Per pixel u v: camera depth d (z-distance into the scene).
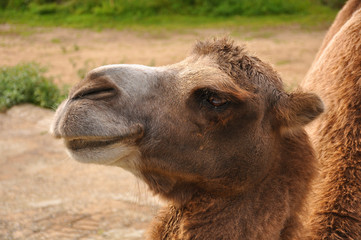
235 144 3.49
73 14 29.89
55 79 14.92
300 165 3.63
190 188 3.64
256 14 29.31
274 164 3.60
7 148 9.40
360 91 3.93
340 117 3.99
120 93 3.38
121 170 8.42
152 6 30.05
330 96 4.17
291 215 3.57
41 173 8.23
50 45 21.84
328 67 4.44
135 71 3.51
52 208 6.91
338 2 30.02
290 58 17.34
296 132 3.67
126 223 6.42
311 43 20.66
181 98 3.47
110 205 6.97
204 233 3.51
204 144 3.49
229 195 3.53
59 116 3.27
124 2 30.25
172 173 3.56
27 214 6.72
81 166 8.57
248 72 3.55
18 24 27.58
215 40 3.81
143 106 3.44
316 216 3.77
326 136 4.05
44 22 28.19
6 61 18.17
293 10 29.53
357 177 3.76
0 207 6.94
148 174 3.62
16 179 7.98
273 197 3.53
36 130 10.44
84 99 3.27
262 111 3.52
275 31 24.16
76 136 3.18
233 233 3.48
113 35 24.39
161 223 3.83
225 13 29.27
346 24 4.63
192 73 3.51
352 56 4.15
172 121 3.46
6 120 11.17
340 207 3.71
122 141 3.35
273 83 3.61
